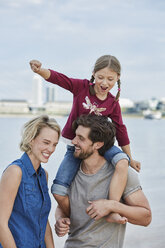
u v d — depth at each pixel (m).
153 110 83.88
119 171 2.26
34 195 2.08
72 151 2.50
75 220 2.38
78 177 2.40
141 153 15.09
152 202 5.96
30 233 2.06
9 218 2.04
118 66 2.56
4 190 1.97
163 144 19.75
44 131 2.12
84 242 2.32
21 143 2.15
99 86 2.55
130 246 3.83
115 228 2.31
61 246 3.84
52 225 4.53
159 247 3.77
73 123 2.40
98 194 2.32
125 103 78.94
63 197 2.37
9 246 1.93
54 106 74.06
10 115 76.81
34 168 2.14
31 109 76.50
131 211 2.22
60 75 2.58
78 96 2.62
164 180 8.29
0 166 10.27
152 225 4.55
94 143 2.29
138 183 2.36
